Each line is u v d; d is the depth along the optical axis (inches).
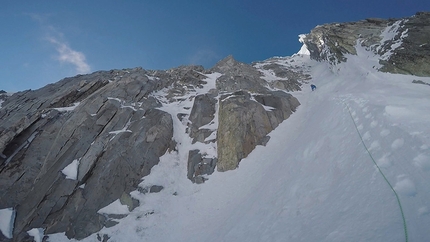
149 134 600.4
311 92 776.9
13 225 445.1
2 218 445.4
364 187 240.5
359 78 650.8
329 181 302.8
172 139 619.8
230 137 576.1
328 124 454.9
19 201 474.9
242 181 490.6
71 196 487.8
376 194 219.6
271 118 637.9
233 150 553.6
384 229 177.2
